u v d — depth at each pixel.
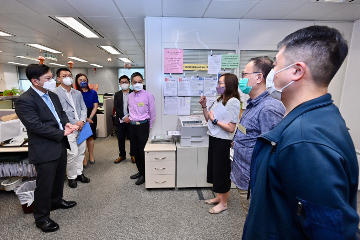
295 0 1.93
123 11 2.32
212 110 1.77
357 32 2.42
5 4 2.22
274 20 2.40
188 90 2.45
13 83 9.72
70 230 1.58
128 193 2.15
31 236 1.51
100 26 3.04
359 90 2.43
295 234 0.47
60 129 1.60
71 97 2.24
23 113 1.38
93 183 2.37
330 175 0.38
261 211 0.53
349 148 0.42
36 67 1.41
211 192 2.18
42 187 1.51
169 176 2.18
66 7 2.29
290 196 0.44
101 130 4.50
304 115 0.46
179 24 2.34
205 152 2.16
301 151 0.41
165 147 2.16
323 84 0.48
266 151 0.56
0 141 1.97
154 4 2.05
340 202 0.37
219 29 2.37
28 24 3.00
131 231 1.58
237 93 1.62
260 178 0.54
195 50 2.39
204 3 2.00
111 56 6.48
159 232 1.57
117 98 2.94
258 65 1.08
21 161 1.97
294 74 0.50
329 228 0.37
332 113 0.45
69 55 6.23
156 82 2.42
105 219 1.72
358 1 1.93
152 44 2.36
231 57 2.41
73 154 2.20
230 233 1.57
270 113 0.99
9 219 1.70
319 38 0.46
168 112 2.48
